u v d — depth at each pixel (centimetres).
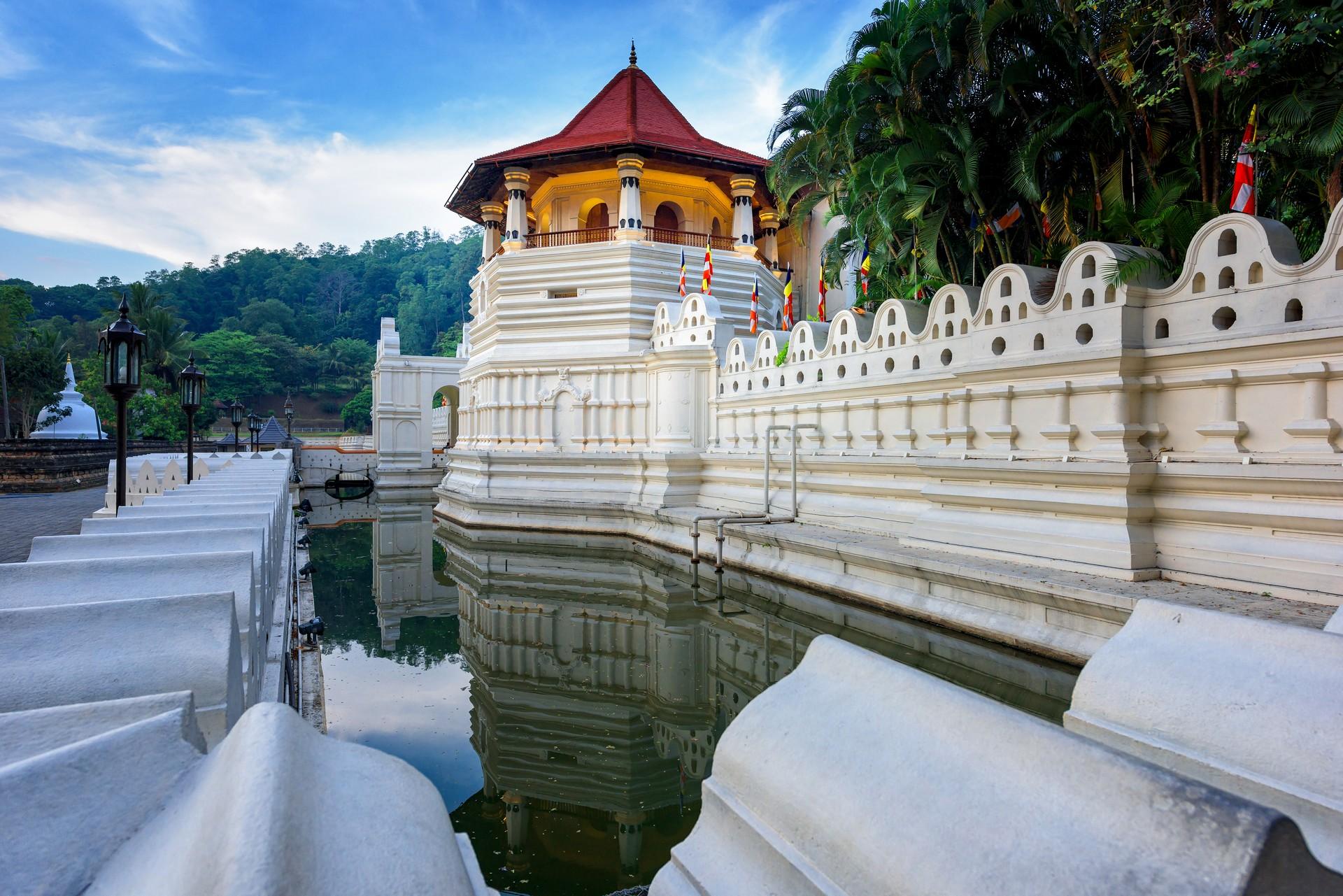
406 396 4162
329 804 175
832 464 1545
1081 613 900
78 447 3098
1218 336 905
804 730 258
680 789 745
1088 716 366
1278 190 1182
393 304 13212
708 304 2120
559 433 2398
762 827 243
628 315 2411
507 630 1327
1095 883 163
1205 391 930
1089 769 189
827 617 1271
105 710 251
